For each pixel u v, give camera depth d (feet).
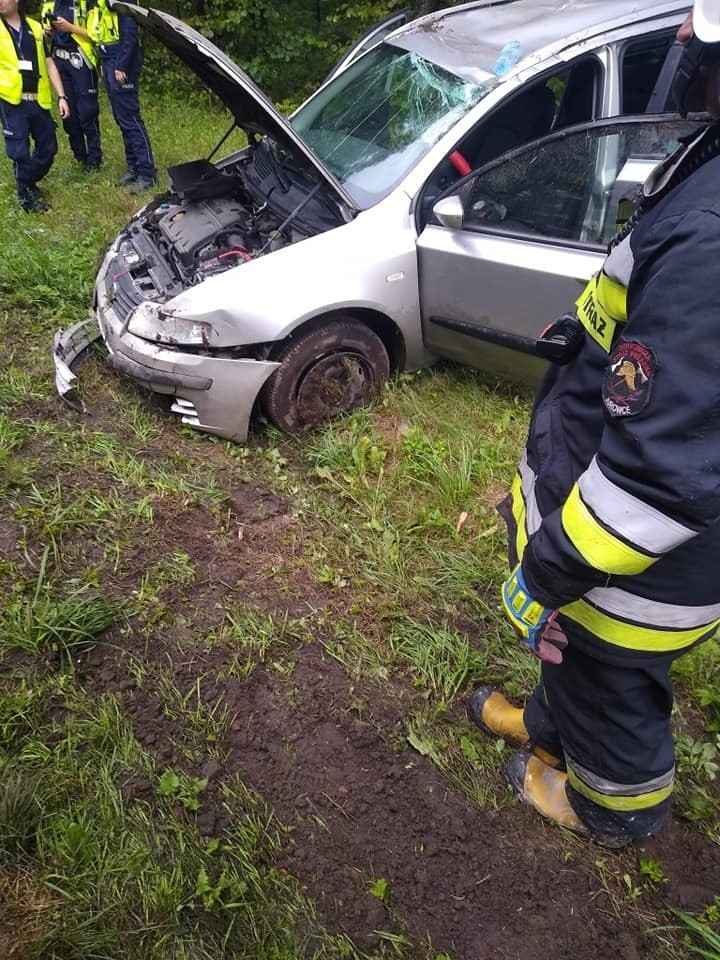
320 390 10.69
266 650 7.41
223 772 6.34
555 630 4.57
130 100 20.13
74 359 11.64
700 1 3.22
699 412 3.07
